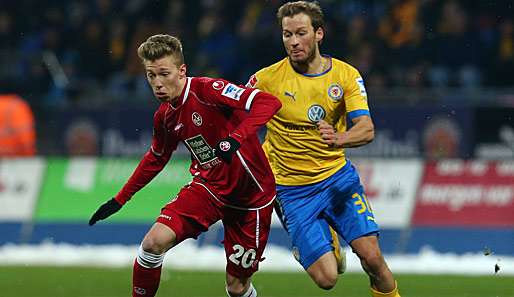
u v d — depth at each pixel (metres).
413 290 32.34
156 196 46.25
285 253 43.09
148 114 48.50
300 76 23.45
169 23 60.88
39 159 48.69
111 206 22.66
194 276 36.84
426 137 45.62
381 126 46.03
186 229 21.59
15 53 57.53
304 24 22.61
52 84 56.66
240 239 22.56
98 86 57.84
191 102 21.45
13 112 49.47
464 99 45.47
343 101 23.47
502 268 40.16
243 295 23.31
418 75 53.91
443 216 43.88
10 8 63.75
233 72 57.69
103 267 40.72
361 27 56.56
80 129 49.12
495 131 45.06
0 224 47.56
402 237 43.91
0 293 31.44
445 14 56.59
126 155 48.53
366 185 45.06
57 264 42.31
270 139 24.09
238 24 59.91
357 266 41.25
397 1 57.66
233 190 22.00
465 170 44.47
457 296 30.73
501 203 43.47
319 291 31.95
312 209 23.62
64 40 62.16
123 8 62.72
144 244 21.09
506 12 56.91
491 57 55.56
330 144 21.92
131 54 60.59
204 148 21.86
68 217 47.00
